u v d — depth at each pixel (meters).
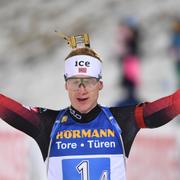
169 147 22.47
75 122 10.93
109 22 55.16
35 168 19.27
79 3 60.34
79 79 10.84
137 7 56.78
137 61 29.41
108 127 10.87
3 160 19.41
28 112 11.00
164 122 10.83
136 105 11.03
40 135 10.98
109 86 44.06
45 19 58.66
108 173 10.75
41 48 54.03
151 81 43.84
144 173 21.72
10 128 19.61
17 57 52.91
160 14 54.91
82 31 54.94
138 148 21.58
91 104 10.86
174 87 34.06
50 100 45.09
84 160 10.76
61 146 10.84
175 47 33.28
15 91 47.12
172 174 22.36
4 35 57.09
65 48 53.47
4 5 62.59
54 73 49.62
